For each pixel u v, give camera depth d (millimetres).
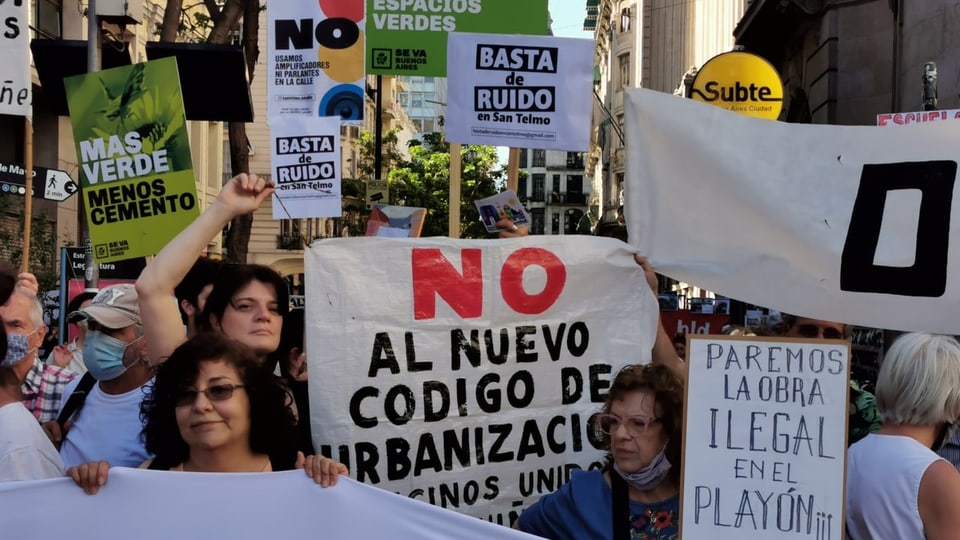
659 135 4016
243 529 2590
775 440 2674
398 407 3533
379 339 3535
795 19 20844
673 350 4164
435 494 3559
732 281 3938
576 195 100375
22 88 5652
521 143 5852
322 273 3516
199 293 3545
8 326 3537
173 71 5051
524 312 3729
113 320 3355
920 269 3756
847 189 3879
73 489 2574
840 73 18828
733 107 11383
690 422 2709
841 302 3852
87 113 5109
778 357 2695
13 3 5617
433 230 38125
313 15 8242
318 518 2613
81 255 10273
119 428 3373
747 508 2668
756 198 3910
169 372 2594
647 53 49625
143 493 2578
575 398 3799
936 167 3783
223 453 2633
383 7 7250
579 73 5812
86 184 5098
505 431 3670
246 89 7652
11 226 15445
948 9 14492
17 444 2854
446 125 5840
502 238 4113
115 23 8109
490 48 5797
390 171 39594
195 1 23938
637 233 4023
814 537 2631
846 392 2648
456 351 3627
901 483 2785
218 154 29719
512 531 2590
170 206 5066
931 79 11164
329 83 8234
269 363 3309
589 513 2865
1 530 2549
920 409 2840
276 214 8086
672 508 2820
